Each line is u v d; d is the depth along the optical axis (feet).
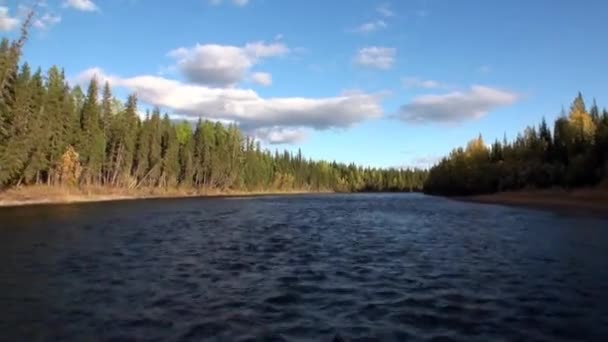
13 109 224.12
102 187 335.26
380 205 252.21
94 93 324.19
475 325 37.55
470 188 404.36
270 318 38.75
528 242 90.43
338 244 86.63
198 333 34.73
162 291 48.03
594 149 273.95
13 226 111.55
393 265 64.69
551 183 302.04
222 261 66.80
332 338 33.91
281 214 172.45
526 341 33.91
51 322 36.99
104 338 33.42
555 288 51.11
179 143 462.19
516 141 405.39
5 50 222.28
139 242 86.79
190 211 185.16
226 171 504.02
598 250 80.07
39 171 270.26
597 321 38.91
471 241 92.07
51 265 61.87
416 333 35.32
